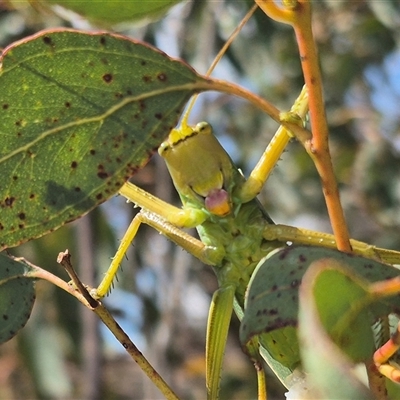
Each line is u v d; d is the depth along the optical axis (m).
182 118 0.28
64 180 0.25
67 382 0.45
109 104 0.25
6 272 0.27
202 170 0.28
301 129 0.24
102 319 0.26
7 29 0.46
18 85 0.25
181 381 0.59
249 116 0.57
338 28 0.57
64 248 0.48
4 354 0.51
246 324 0.24
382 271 0.24
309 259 0.24
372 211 0.58
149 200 0.28
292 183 0.55
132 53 0.25
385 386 0.24
